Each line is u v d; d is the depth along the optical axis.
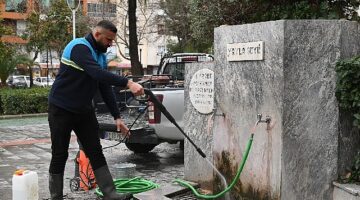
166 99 8.30
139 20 41.22
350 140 4.30
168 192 4.98
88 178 6.20
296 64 4.08
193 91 5.37
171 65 11.72
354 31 4.25
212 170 5.12
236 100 4.63
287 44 4.05
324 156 4.21
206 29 9.81
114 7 38.81
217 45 4.89
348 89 4.09
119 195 4.79
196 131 5.36
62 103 4.46
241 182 4.61
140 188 5.33
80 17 34.56
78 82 4.42
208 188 5.22
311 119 4.15
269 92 4.20
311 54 4.11
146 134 8.31
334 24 4.16
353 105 4.07
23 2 45.06
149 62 62.75
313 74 4.13
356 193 3.94
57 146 4.62
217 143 4.96
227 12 7.32
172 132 8.38
